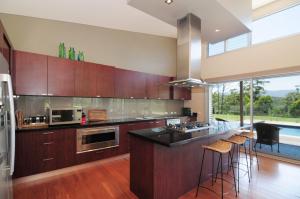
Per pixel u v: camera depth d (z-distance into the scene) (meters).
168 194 2.23
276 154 3.98
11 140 1.56
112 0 2.81
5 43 2.30
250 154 3.88
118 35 4.55
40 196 2.33
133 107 4.91
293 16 3.81
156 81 5.02
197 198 2.35
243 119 4.83
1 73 1.55
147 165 2.17
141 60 5.04
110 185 2.65
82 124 3.34
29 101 3.23
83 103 3.93
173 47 5.87
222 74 5.03
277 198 2.37
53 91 3.13
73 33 3.81
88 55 4.03
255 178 2.98
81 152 3.25
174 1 2.19
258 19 4.36
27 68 2.87
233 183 2.79
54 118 3.10
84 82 3.54
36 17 3.37
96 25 4.08
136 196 2.36
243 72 4.55
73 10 3.13
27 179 2.72
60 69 3.23
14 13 3.13
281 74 3.98
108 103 4.37
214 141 3.02
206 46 5.47
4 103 1.53
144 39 5.12
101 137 3.53
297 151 4.23
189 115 5.75
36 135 2.77
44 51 3.45
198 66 2.76
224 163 3.26
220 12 2.45
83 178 2.88
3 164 1.51
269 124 4.25
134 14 3.46
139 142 2.32
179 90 5.64
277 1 4.02
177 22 2.77
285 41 3.83
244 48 4.55
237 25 2.86
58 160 2.99
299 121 4.05
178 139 2.04
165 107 5.75
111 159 3.73
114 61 4.47
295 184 2.76
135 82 4.49
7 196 1.63
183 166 2.44
